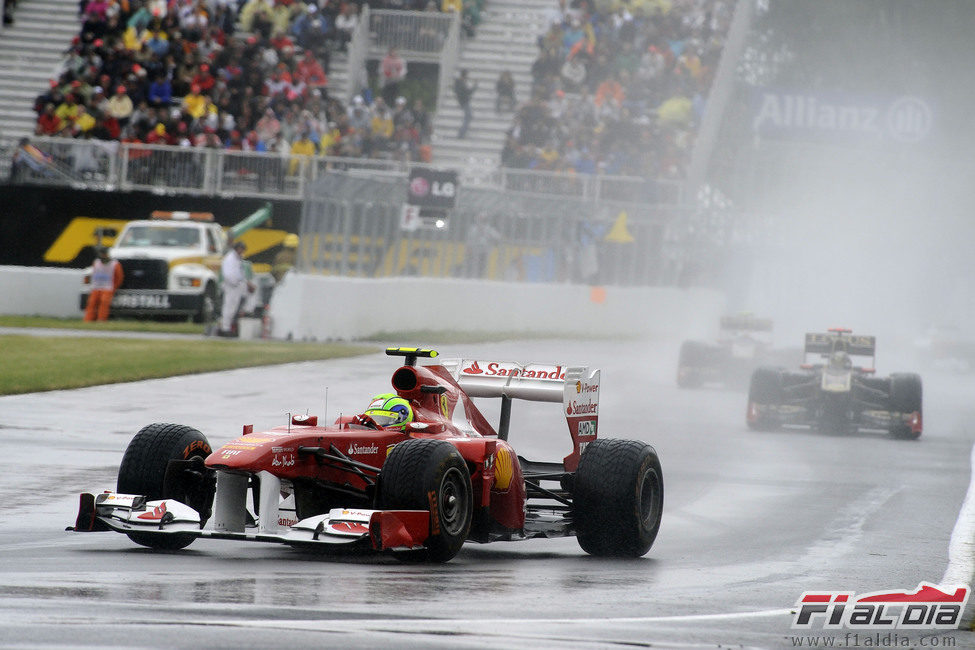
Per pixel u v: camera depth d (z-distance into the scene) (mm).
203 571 28422
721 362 89938
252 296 109250
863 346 72438
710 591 28609
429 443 29875
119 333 106625
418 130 140125
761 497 46375
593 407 37188
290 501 30688
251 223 124125
